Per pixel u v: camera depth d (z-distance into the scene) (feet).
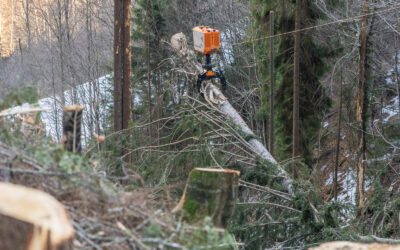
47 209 5.92
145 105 72.84
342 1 52.31
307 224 26.35
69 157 9.04
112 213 8.57
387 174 47.50
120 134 32.83
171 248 8.27
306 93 53.26
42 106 12.11
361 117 48.01
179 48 50.42
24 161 9.24
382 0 44.60
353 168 57.41
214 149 32.17
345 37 53.78
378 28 47.57
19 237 5.76
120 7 39.11
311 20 52.06
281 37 53.31
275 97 54.29
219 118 37.47
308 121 53.42
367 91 48.06
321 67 53.21
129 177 10.11
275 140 55.16
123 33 39.58
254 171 30.60
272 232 26.16
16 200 6.03
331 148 65.67
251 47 69.77
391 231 27.27
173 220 9.08
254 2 56.29
